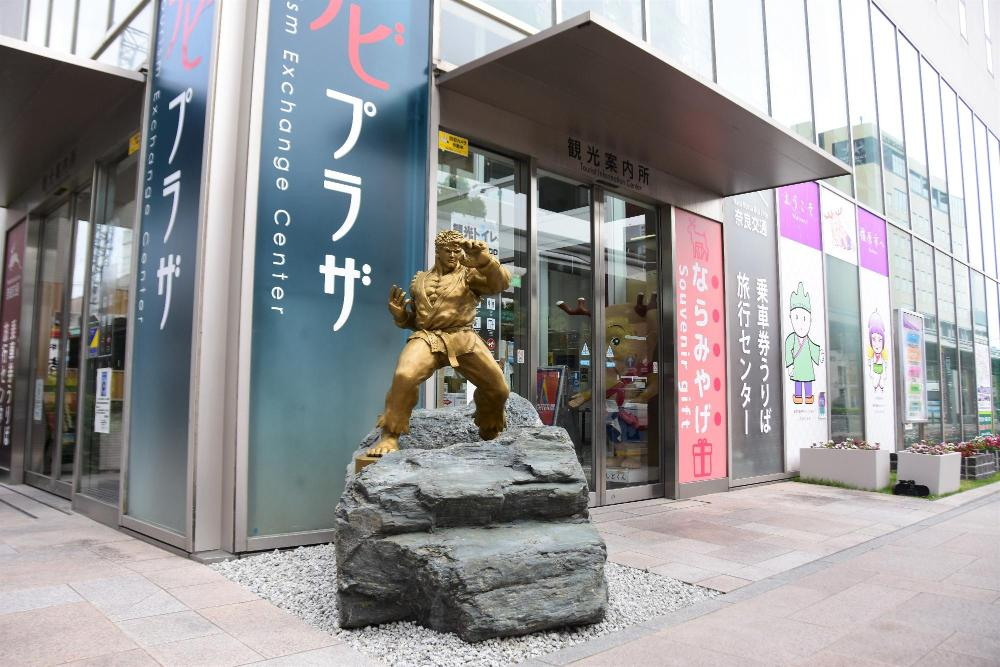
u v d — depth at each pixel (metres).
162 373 6.00
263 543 5.47
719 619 4.31
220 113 5.69
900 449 15.21
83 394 7.74
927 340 17.48
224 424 5.55
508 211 7.69
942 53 20.75
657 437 9.54
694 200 10.02
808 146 8.32
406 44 6.71
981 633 4.08
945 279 19.09
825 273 13.23
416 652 3.57
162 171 6.36
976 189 22.33
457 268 5.02
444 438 5.09
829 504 9.00
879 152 16.23
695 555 6.06
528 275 7.77
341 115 6.19
